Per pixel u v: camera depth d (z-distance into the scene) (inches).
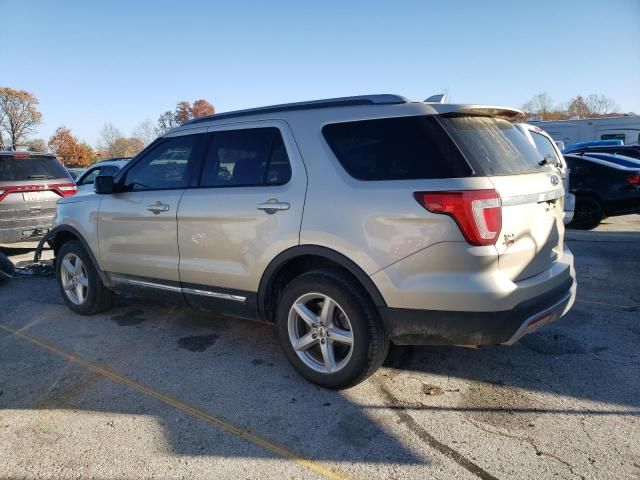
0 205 324.5
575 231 413.7
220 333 183.3
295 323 141.2
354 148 130.6
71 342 177.5
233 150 154.7
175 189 166.4
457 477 101.3
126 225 178.4
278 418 124.6
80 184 465.7
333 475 103.0
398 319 122.7
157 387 142.3
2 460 110.4
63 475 105.1
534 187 126.4
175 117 2719.0
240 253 147.3
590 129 857.5
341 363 132.7
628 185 400.5
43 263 293.3
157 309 212.2
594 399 129.6
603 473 101.2
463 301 114.6
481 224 112.6
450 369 148.4
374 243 122.5
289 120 143.8
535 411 124.7
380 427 119.5
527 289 119.3
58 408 131.9
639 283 238.1
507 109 133.9
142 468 106.6
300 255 135.9
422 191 116.6
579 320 187.0
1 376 151.3
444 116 122.9
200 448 113.0
